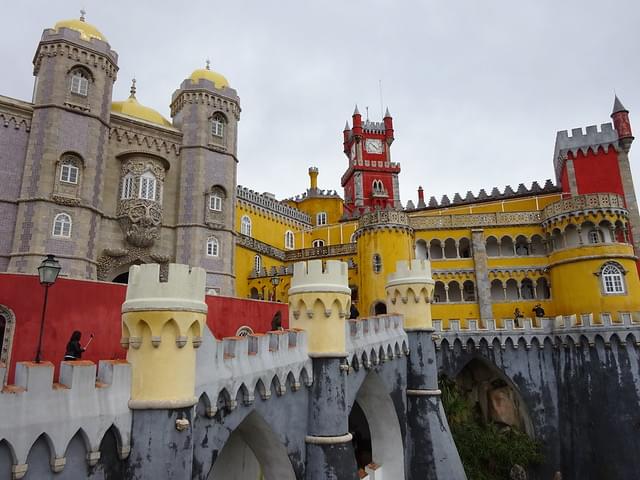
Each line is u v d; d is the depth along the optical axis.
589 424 33.38
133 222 34.34
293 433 16.09
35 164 30.83
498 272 44.06
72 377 9.60
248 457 20.92
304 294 17.73
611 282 39.28
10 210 30.20
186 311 11.06
